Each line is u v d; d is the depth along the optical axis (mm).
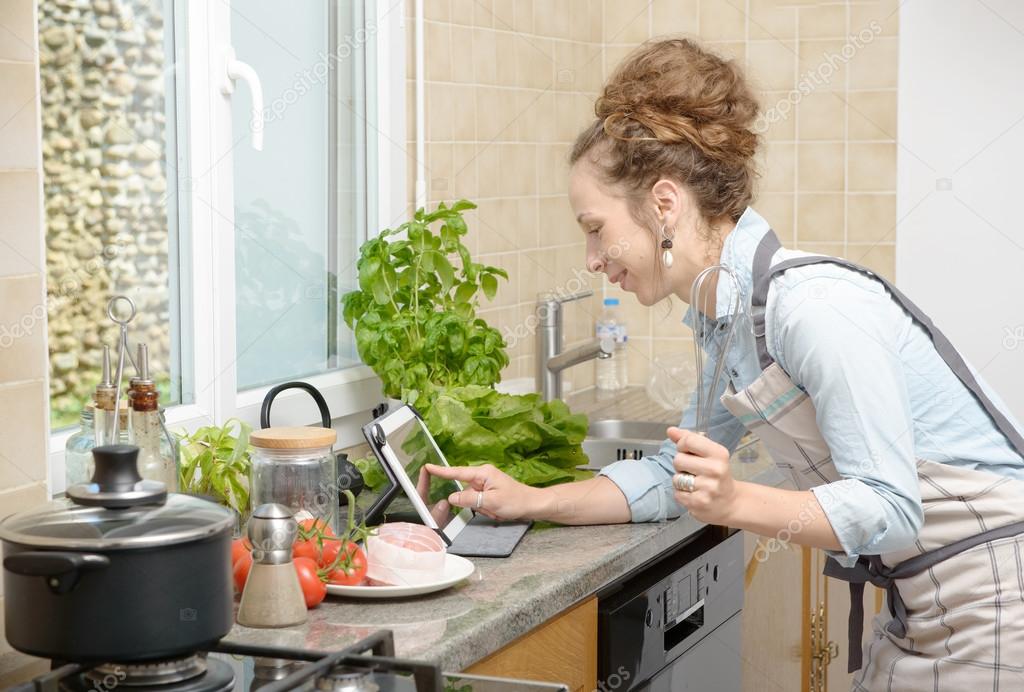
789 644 2832
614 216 1815
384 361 2270
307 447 1744
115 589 1217
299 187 2365
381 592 1600
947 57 3256
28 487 1610
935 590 1706
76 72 1862
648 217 1798
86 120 1882
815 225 3414
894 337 1645
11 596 1250
